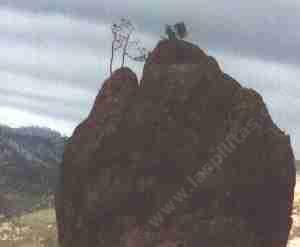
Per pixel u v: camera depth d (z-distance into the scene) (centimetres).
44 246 9494
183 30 3325
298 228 7494
